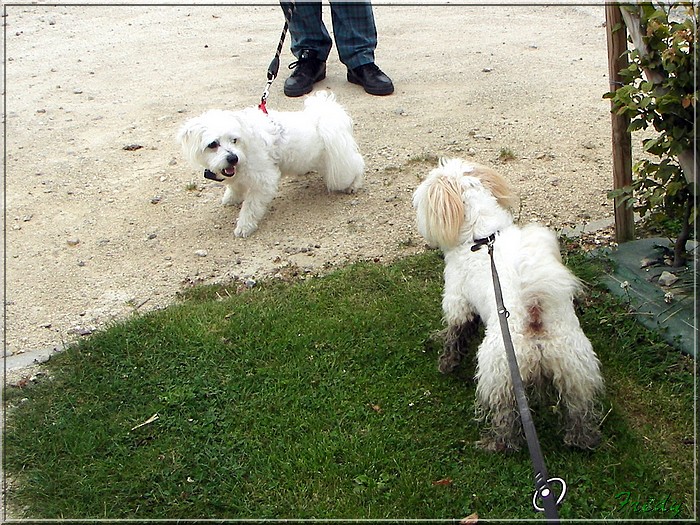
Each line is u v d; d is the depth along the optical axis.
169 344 1.62
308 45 2.72
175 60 3.16
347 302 1.71
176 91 2.83
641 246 1.75
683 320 1.55
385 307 1.68
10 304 1.79
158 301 1.78
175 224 2.05
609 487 1.28
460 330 1.45
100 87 2.92
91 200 2.17
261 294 1.75
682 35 1.47
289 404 1.47
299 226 2.01
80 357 1.61
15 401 1.52
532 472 1.31
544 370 1.26
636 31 1.56
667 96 1.49
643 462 1.31
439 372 1.52
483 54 3.01
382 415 1.44
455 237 1.38
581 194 2.02
